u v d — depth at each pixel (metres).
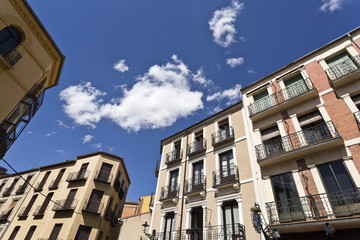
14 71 10.42
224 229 10.88
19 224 19.80
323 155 9.56
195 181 14.34
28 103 11.95
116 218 21.33
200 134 16.94
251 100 14.71
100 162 21.53
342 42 12.01
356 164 8.48
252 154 12.27
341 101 10.28
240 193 11.41
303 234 8.59
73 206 18.16
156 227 14.21
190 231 11.76
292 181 9.98
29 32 11.23
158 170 18.83
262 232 9.18
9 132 10.80
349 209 7.80
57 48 13.05
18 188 24.38
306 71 12.67
